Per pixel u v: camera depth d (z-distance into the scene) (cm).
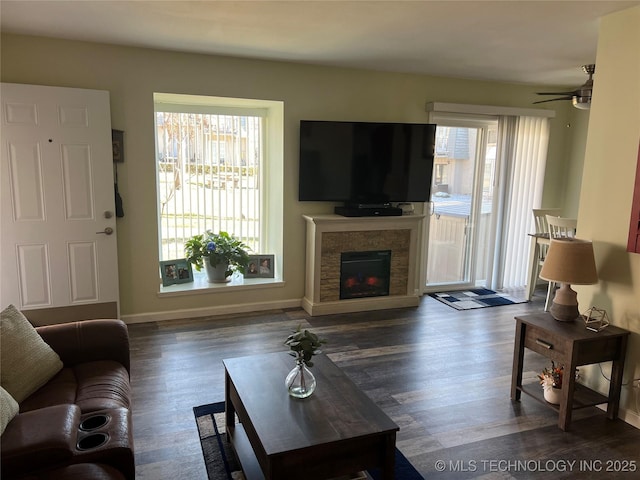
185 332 408
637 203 266
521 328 294
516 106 548
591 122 295
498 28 322
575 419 281
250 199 507
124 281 419
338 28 327
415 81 497
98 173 380
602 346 270
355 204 477
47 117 359
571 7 274
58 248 376
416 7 280
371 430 184
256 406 200
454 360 364
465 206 559
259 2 276
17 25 331
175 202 480
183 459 236
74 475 153
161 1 277
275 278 491
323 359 248
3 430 157
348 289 482
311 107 459
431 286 556
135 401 291
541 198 579
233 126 489
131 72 393
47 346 233
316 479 180
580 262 272
